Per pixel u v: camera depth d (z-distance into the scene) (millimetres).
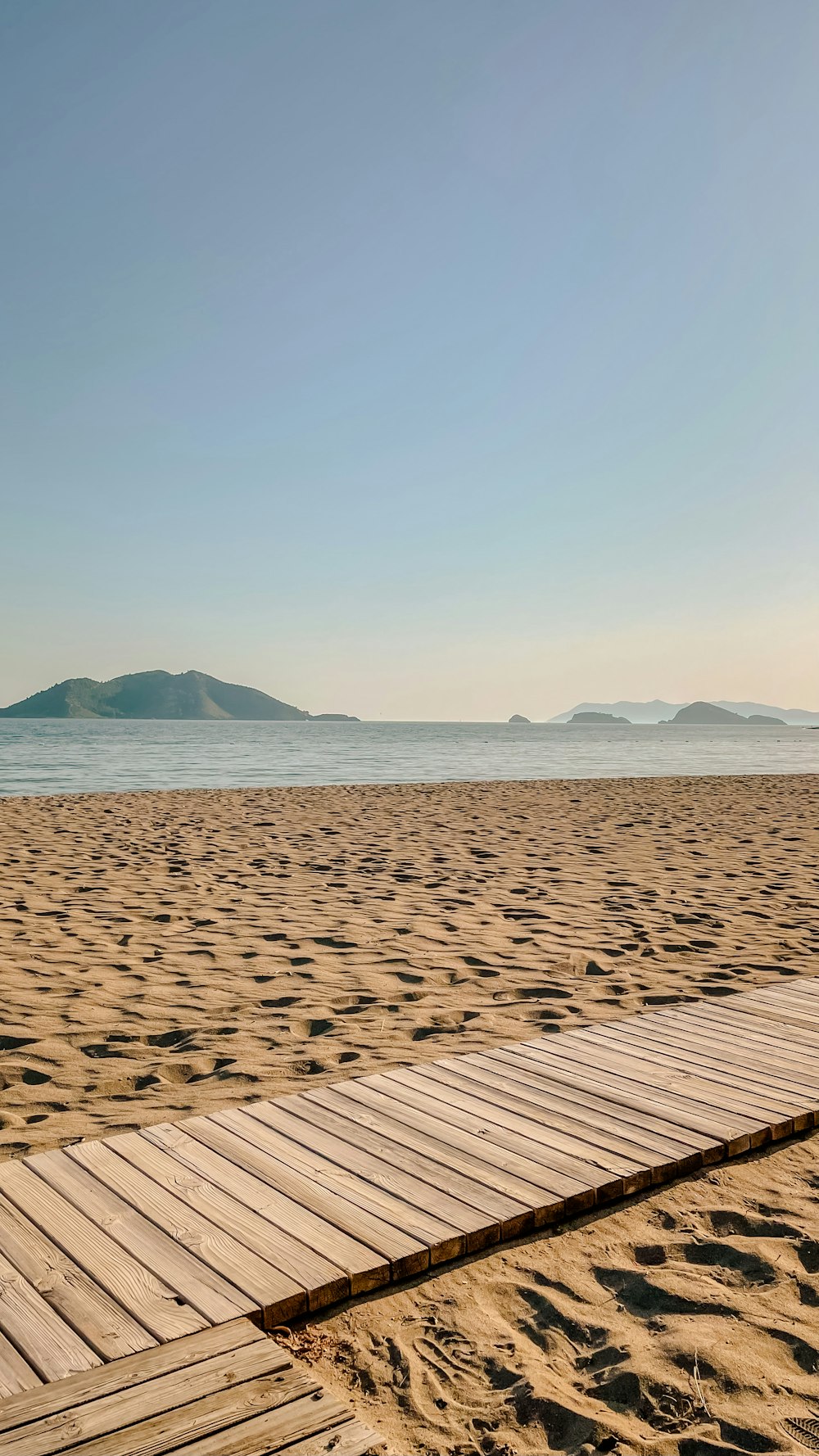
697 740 100562
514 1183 3248
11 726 170125
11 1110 4207
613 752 60281
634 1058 4488
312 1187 3205
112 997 5910
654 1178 3385
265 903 8781
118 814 17172
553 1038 4797
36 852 12047
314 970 6535
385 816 17141
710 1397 2408
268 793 22719
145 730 134125
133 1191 3164
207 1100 4309
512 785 25516
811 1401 2402
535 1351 2574
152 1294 2582
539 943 7312
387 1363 2502
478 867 11023
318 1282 2658
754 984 6168
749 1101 3977
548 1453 2213
